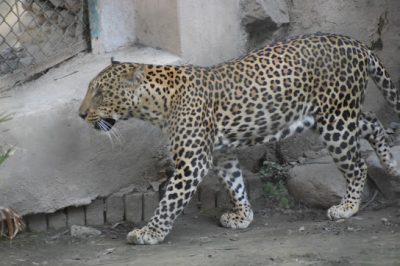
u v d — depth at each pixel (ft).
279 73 45.09
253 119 45.27
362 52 46.73
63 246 44.62
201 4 50.19
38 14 52.06
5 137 44.88
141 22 51.67
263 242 43.16
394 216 46.93
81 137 47.01
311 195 49.75
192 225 48.39
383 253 39.45
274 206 51.26
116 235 46.75
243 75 44.96
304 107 45.98
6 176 45.16
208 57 51.08
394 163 48.93
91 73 49.03
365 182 50.37
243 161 53.16
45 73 50.11
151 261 40.34
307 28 54.44
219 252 41.34
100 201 48.55
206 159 44.27
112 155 48.19
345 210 46.88
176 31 49.62
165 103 44.09
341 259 38.78
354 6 54.75
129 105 44.06
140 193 49.24
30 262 41.57
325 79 45.70
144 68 44.09
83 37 51.39
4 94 48.24
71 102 46.57
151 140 49.32
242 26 52.65
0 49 51.13
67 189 47.09
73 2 51.26
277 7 52.70
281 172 52.80
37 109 45.85
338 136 46.21
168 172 50.03
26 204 46.11
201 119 43.75
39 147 45.85
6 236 45.62
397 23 55.67
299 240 43.01
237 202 47.42
